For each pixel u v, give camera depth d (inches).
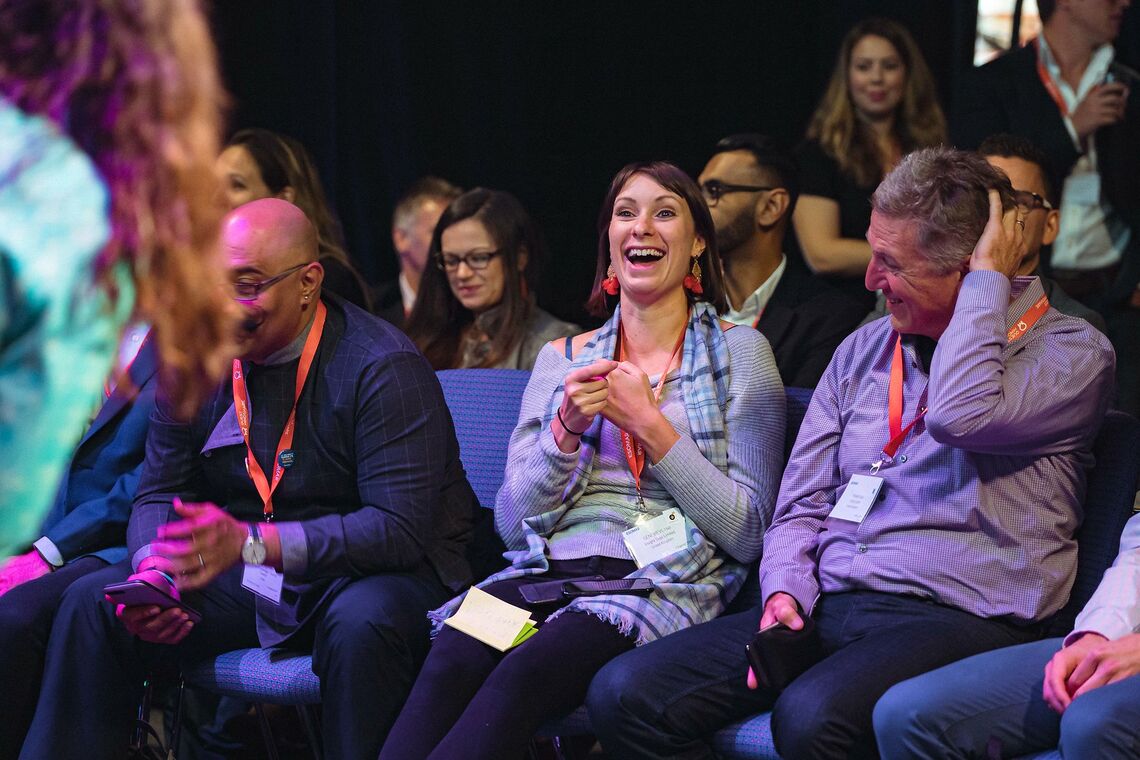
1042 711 87.5
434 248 160.4
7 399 46.3
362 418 115.6
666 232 118.8
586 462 116.3
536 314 160.2
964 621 98.9
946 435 97.5
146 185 48.4
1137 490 110.2
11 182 46.0
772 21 205.0
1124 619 89.9
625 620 106.0
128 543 120.3
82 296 47.0
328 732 107.7
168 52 49.1
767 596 104.7
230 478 119.8
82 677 113.6
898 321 106.6
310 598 115.0
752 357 118.0
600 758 141.3
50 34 47.6
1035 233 133.6
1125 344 161.6
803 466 111.9
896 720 88.0
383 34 216.1
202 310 51.2
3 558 49.6
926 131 180.4
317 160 215.3
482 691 100.4
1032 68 173.0
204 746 143.4
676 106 211.6
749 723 99.3
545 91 216.1
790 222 181.6
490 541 126.6
